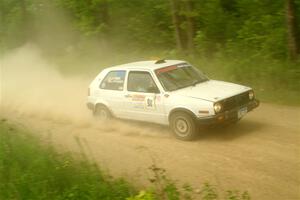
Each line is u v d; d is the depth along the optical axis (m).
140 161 8.71
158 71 10.18
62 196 6.50
